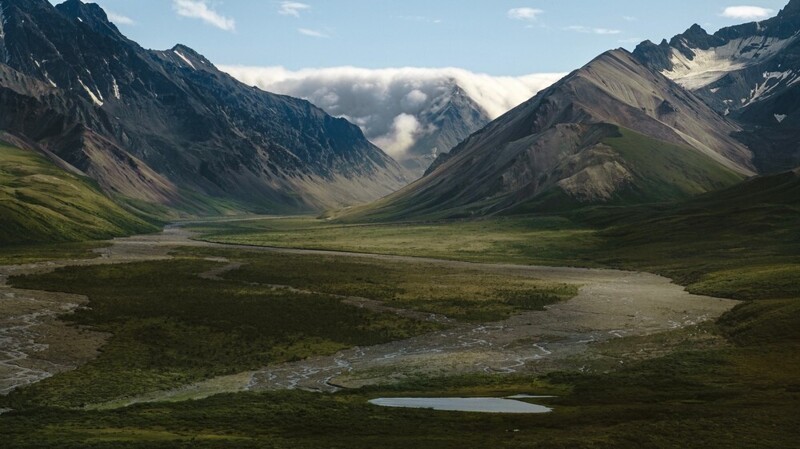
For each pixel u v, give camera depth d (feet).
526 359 343.26
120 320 406.62
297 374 314.55
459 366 329.31
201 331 391.04
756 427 203.62
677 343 366.02
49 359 323.37
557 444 191.01
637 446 189.26
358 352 362.53
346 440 199.93
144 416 232.32
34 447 187.52
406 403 259.19
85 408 254.27
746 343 349.41
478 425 218.18
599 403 252.42
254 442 195.11
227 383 296.92
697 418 217.15
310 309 463.01
